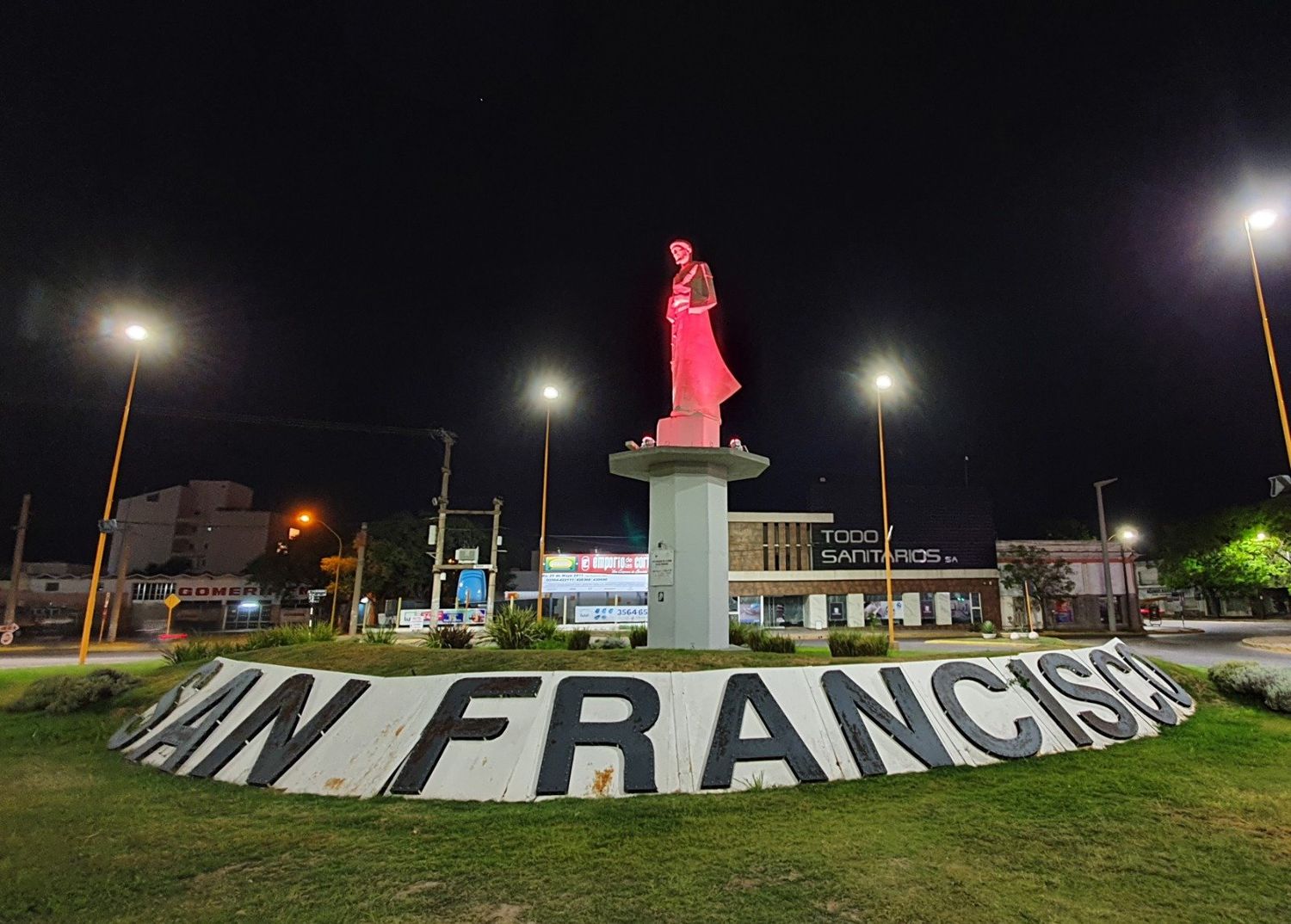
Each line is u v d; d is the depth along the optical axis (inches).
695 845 271.0
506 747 353.7
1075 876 244.1
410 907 222.8
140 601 2269.9
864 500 2014.0
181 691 497.7
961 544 2027.6
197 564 2701.8
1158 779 361.4
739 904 222.5
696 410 634.2
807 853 262.8
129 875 248.5
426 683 392.8
